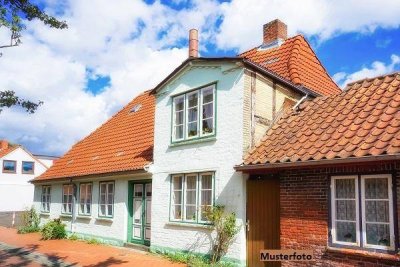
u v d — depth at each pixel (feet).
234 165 36.24
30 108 35.50
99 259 41.47
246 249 34.88
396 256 24.89
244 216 35.12
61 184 67.10
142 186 49.96
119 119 68.85
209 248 37.60
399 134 26.02
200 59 40.65
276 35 55.26
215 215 36.14
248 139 36.42
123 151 55.72
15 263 41.11
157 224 44.32
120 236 51.06
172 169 43.11
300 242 30.32
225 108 38.24
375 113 30.14
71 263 39.70
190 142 41.14
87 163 60.90
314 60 53.67
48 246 51.39
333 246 28.35
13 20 29.94
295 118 37.29
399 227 25.26
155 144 46.19
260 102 38.17
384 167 26.27
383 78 34.53
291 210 31.27
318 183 29.86
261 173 34.14
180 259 39.01
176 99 44.39
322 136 31.12
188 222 40.37
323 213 29.25
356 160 25.90
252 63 37.06
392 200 25.77
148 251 45.62
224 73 38.88
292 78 44.34
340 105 34.40
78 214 60.49
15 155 133.49
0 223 86.94
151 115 59.77
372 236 26.73
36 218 71.82
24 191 133.80
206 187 39.34
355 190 27.81
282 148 32.96
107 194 55.01
